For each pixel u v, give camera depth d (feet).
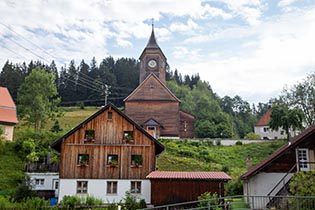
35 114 188.03
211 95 363.15
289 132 181.57
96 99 364.79
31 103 190.60
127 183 100.53
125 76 396.16
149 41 207.41
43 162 131.23
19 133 175.94
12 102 176.35
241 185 102.37
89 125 104.63
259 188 78.74
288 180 74.79
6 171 124.06
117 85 388.37
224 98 425.28
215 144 177.58
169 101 181.78
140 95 182.50
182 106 300.81
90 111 309.83
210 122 242.37
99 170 101.30
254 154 157.79
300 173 66.44
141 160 102.32
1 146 137.39
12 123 165.68
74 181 100.17
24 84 195.72
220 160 147.13
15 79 338.75
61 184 99.66
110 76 386.11
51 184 119.03
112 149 103.09
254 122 386.32
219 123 244.63
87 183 100.32
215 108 300.20
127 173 101.19
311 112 181.88
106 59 437.58
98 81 377.30
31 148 140.67
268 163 77.82
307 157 77.15
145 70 202.08
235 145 176.24
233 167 138.00
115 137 104.06
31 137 155.53
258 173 79.71
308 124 180.55
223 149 167.22
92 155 102.27
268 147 166.81
